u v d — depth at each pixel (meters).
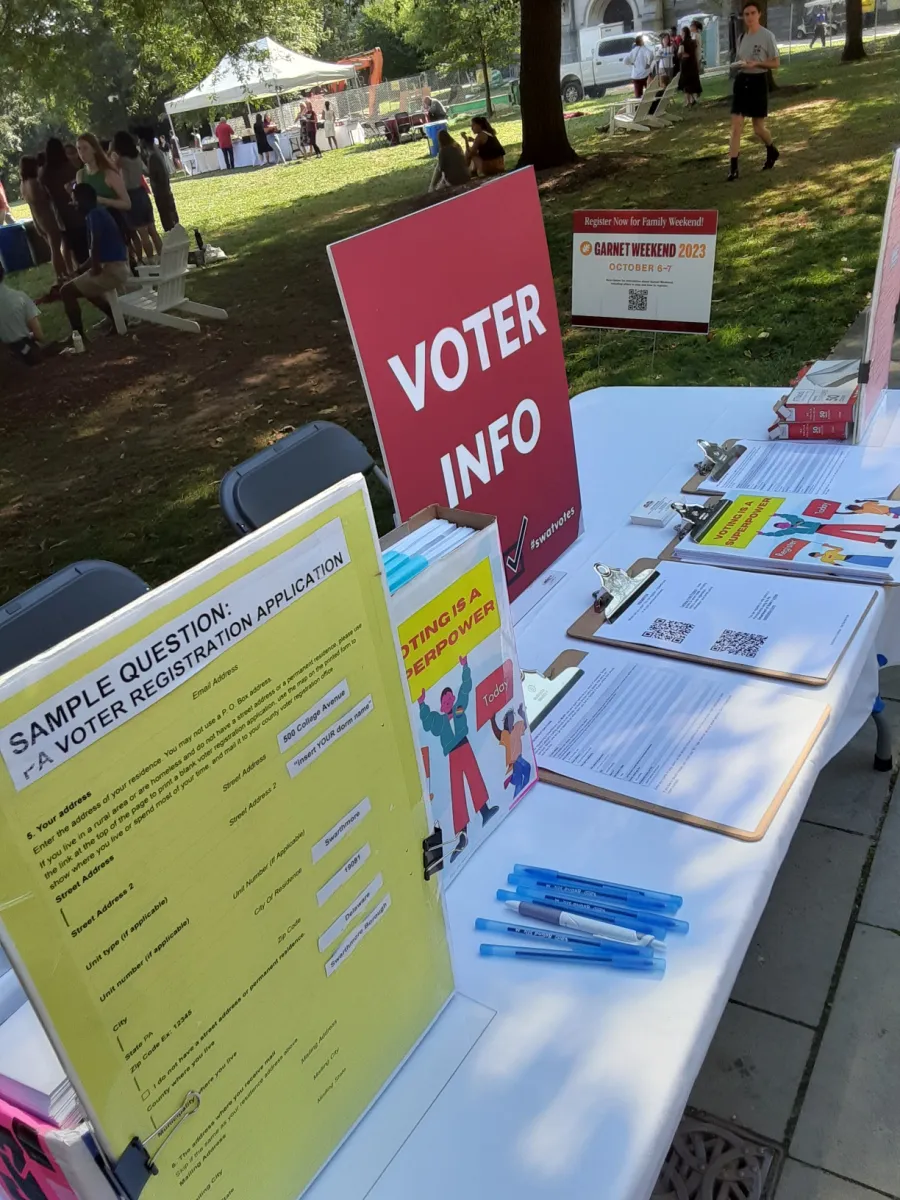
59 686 0.50
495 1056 0.86
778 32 20.92
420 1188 0.77
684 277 2.22
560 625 1.52
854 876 1.90
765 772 1.14
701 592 1.53
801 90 12.55
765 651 1.35
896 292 2.03
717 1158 1.46
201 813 0.61
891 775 2.12
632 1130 0.78
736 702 1.27
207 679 0.59
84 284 7.05
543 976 0.94
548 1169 0.76
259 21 9.72
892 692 2.37
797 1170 1.44
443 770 1.04
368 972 0.80
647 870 1.04
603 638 1.45
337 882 0.74
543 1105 0.81
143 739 0.55
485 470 1.50
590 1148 0.77
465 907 1.04
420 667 0.98
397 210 10.85
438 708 1.01
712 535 1.67
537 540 1.66
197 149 20.44
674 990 0.90
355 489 0.70
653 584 1.58
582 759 1.22
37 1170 0.64
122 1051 0.57
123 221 7.23
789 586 1.50
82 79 7.79
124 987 0.57
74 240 6.93
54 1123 0.61
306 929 0.72
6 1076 0.64
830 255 6.24
